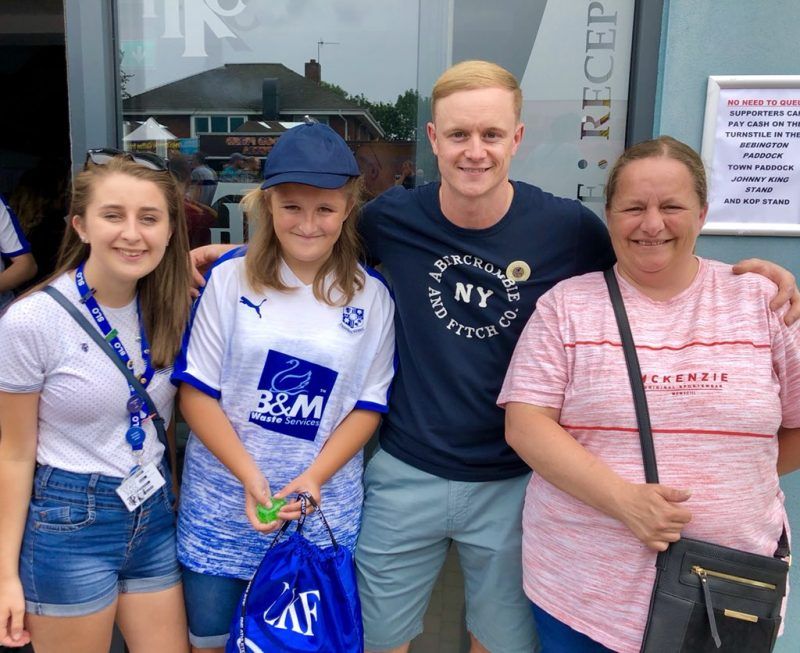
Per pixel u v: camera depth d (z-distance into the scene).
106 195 1.42
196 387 1.57
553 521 1.45
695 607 1.27
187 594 1.67
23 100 4.18
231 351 1.56
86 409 1.48
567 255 1.64
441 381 1.67
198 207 2.27
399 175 2.20
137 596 1.64
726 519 1.30
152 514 1.60
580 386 1.38
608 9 2.02
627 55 2.04
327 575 1.52
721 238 1.92
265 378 1.55
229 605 1.65
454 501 1.68
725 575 1.26
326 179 1.46
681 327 1.36
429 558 1.78
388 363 1.70
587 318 1.40
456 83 1.48
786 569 1.27
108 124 2.20
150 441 1.58
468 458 1.67
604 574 1.37
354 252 1.64
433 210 1.65
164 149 2.24
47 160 3.80
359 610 1.59
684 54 1.87
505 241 1.62
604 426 1.35
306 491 1.51
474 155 1.48
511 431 1.48
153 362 1.56
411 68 2.14
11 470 1.47
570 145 2.11
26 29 3.77
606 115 2.08
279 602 1.47
